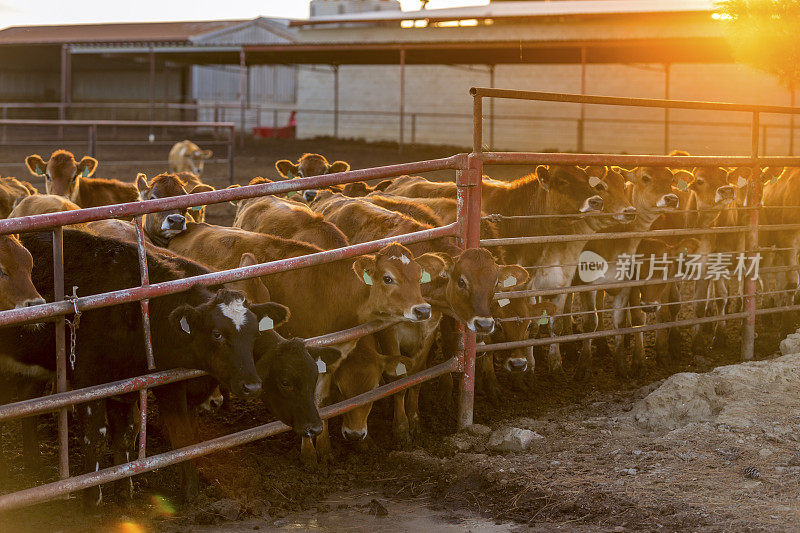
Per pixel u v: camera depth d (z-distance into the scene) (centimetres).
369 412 620
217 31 3950
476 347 631
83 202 1145
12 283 495
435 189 853
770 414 613
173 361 479
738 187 812
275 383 477
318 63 3325
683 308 1045
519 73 3066
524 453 581
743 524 448
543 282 793
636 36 2633
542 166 761
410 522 489
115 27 4591
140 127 3928
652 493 494
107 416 521
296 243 634
